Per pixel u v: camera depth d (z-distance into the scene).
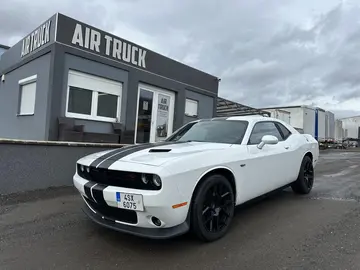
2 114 10.09
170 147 3.57
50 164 5.80
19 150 5.34
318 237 3.45
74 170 6.20
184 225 2.98
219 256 2.93
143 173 2.81
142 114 9.48
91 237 3.41
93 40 7.89
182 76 10.80
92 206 3.37
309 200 5.24
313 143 5.95
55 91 7.13
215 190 3.31
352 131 37.72
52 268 2.67
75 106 7.65
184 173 2.93
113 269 2.66
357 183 7.05
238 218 4.14
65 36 7.29
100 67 8.11
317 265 2.74
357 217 4.23
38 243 3.23
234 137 4.14
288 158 4.87
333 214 4.38
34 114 7.79
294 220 4.08
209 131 4.48
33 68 8.08
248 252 3.03
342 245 3.21
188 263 2.78
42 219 4.04
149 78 9.50
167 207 2.77
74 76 7.57
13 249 3.07
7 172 5.20
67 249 3.08
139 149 3.54
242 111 17.00
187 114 11.19
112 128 8.51
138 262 2.80
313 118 24.69
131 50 8.91
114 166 3.01
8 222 3.89
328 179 7.69
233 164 3.55
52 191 5.58
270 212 4.45
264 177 4.16
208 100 12.17
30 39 8.38
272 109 22.58
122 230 3.01
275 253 3.00
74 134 7.21
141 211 2.82
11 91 9.48
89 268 2.68
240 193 3.69
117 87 8.64
